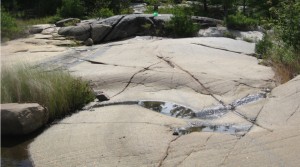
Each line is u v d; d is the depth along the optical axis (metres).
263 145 5.12
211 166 4.70
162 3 19.47
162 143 5.39
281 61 8.70
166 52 9.81
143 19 14.22
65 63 9.50
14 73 7.06
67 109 6.87
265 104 6.62
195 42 10.91
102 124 6.23
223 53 9.95
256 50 10.16
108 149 5.35
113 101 7.27
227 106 6.81
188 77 8.01
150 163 4.90
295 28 9.03
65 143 5.66
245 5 19.06
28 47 11.84
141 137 5.62
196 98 7.21
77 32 13.82
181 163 4.84
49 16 19.59
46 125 6.45
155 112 6.66
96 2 19.17
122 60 9.37
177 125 6.07
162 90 7.64
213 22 15.13
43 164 5.13
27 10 21.77
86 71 8.70
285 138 5.25
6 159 5.32
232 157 4.88
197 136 5.54
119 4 19.52
